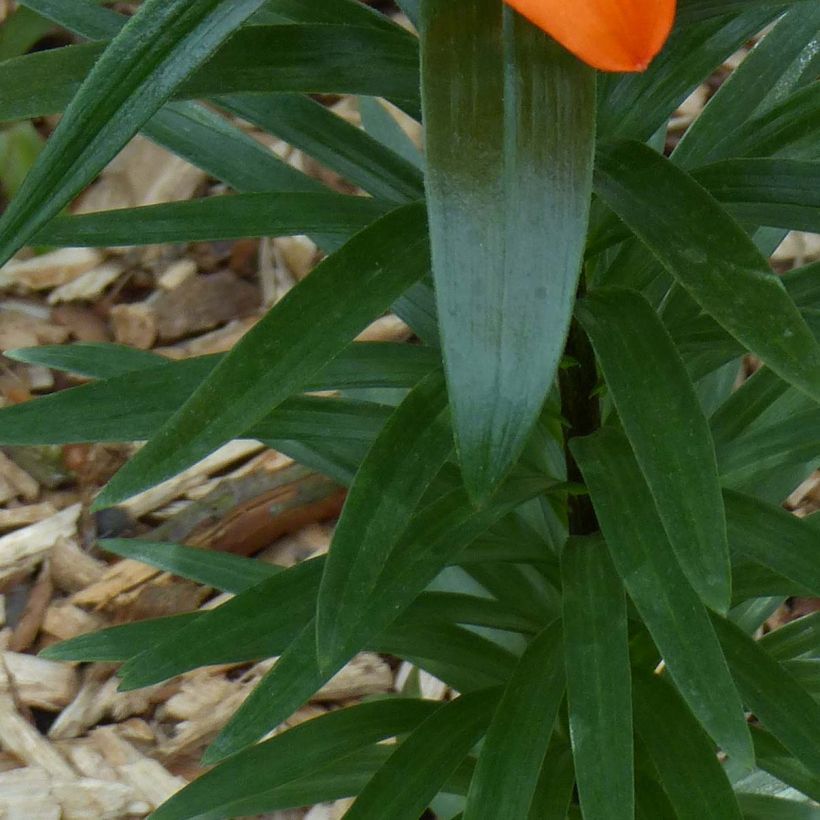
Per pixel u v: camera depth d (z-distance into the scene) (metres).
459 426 0.55
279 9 0.67
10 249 0.58
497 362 0.55
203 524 1.15
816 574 0.66
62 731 1.08
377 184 0.69
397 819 0.70
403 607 0.65
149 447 0.60
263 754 0.75
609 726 0.63
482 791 0.66
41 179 0.58
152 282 1.38
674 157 0.73
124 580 1.14
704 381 0.84
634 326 0.62
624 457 0.66
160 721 1.09
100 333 1.36
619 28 0.52
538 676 0.69
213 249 1.39
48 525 1.19
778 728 0.67
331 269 0.60
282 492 1.15
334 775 0.81
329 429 0.69
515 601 0.80
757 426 0.79
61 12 0.67
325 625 0.61
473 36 0.57
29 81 0.62
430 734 0.72
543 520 0.82
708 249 0.59
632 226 0.60
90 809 1.02
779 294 0.58
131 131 0.57
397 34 0.63
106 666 1.11
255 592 0.69
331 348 0.60
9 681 1.10
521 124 0.56
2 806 1.01
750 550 0.66
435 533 0.66
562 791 0.72
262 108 0.69
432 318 0.75
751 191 0.64
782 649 0.78
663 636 0.62
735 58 1.44
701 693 0.62
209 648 0.69
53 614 1.14
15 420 0.67
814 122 0.69
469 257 0.56
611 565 0.67
